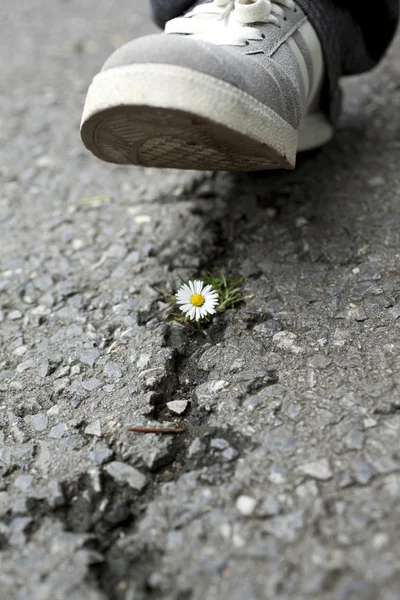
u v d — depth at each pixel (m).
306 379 0.67
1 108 0.97
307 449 0.64
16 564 0.61
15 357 0.71
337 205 0.77
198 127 0.65
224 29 0.69
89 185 0.85
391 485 0.62
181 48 0.64
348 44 0.77
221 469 0.64
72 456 0.65
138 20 1.15
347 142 0.83
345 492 0.62
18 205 0.84
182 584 0.60
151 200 0.82
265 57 0.68
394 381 0.66
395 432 0.64
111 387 0.69
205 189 0.81
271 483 0.63
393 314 0.69
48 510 0.63
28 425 0.67
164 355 0.69
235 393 0.67
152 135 0.68
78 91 0.98
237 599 0.59
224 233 0.77
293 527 0.61
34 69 1.03
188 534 0.61
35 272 0.77
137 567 0.61
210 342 0.70
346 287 0.71
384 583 0.59
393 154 0.81
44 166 0.88
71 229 0.81
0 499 0.64
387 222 0.75
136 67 0.64
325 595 0.59
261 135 0.66
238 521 0.61
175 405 0.67
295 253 0.74
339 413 0.65
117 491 0.64
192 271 0.75
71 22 1.18
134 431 0.66
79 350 0.71
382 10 0.77
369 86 0.90
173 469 0.64
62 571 0.61
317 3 0.73
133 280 0.75
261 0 0.69
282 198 0.79
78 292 0.75
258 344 0.69
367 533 0.60
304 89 0.71
